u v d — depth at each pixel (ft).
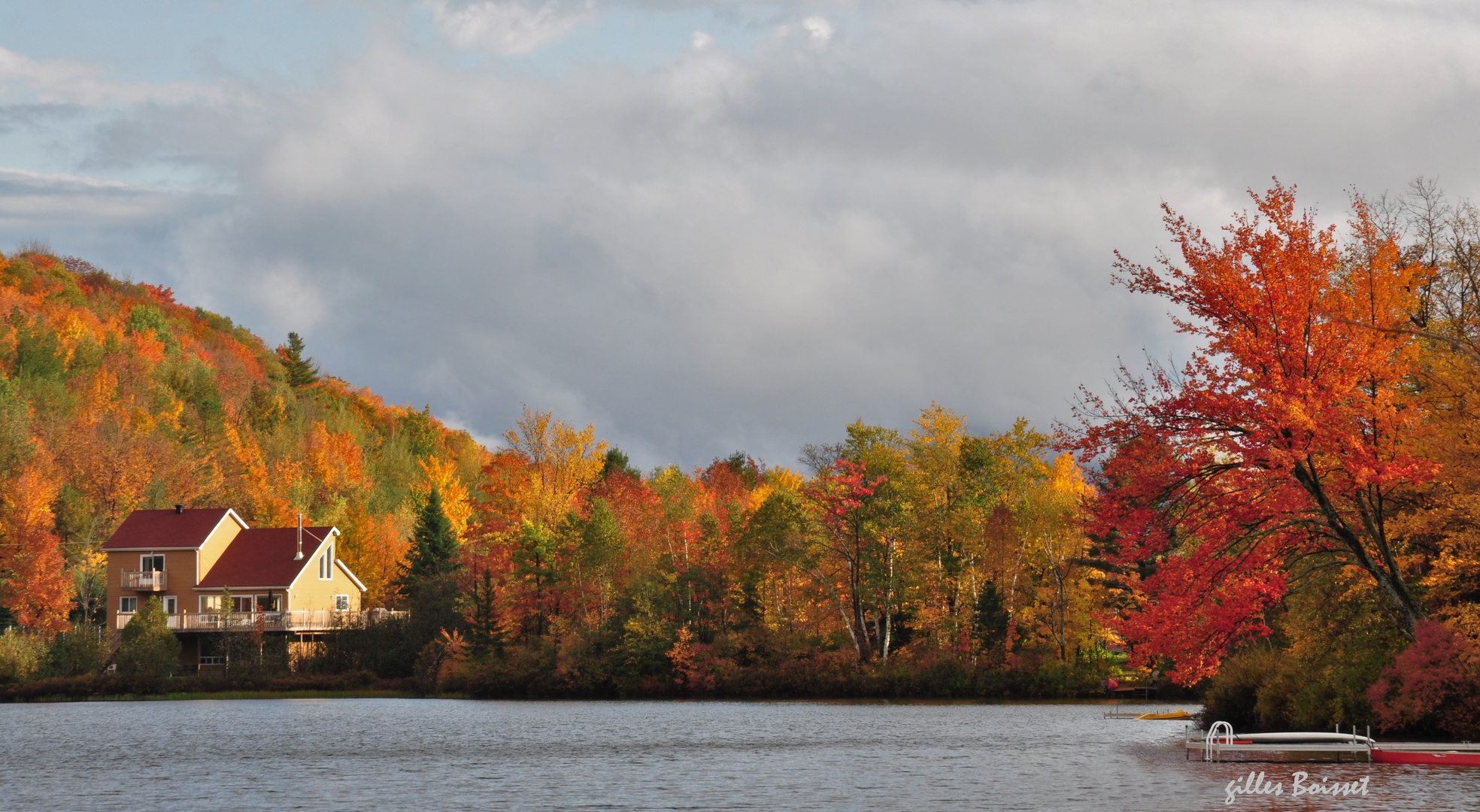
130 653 264.31
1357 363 97.60
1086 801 84.94
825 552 251.60
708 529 270.05
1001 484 258.78
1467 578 105.40
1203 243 101.40
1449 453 98.37
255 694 261.85
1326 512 101.30
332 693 265.54
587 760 118.21
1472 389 105.09
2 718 189.78
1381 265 100.07
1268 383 97.81
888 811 82.79
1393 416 97.09
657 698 246.47
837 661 241.35
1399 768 97.09
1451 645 99.66
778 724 165.58
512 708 212.43
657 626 254.68
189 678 266.16
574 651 256.32
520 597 276.82
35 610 280.92
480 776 106.01
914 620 249.96
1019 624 242.99
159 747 136.87
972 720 172.04
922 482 248.32
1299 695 115.75
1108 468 103.91
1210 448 101.50
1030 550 246.06
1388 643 112.57
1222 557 103.14
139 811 87.51
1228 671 131.85
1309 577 116.67
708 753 123.75
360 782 102.53
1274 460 94.17
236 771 111.04
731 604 263.08
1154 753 117.08
